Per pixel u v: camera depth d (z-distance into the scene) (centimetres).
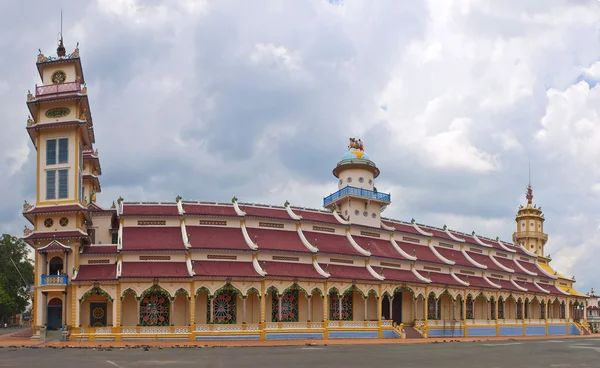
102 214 7306
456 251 9738
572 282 12475
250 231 7206
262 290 6525
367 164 8844
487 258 10300
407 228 9269
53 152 6700
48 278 6212
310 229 7806
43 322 6250
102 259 6469
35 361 3647
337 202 8700
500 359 4184
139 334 6019
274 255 6969
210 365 3428
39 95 6775
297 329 6650
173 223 6906
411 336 7569
